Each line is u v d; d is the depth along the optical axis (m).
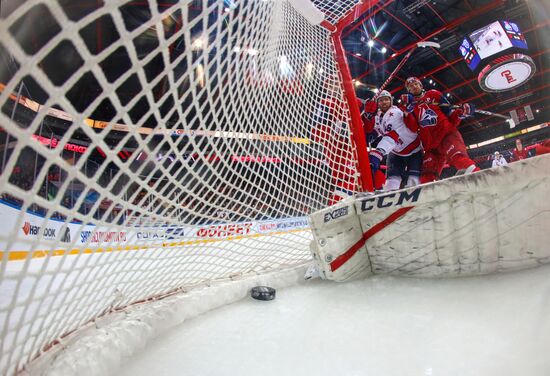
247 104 1.55
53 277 0.79
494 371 0.77
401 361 0.88
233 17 1.17
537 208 1.35
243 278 1.75
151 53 0.76
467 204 1.44
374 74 13.23
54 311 0.89
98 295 1.11
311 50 2.24
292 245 2.03
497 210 1.40
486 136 19.11
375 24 10.66
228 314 1.40
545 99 15.52
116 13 0.62
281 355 0.98
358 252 1.69
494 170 1.38
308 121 2.19
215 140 1.32
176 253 1.35
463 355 0.87
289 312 1.38
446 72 13.21
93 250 0.92
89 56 0.61
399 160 3.24
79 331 1.08
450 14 10.29
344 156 2.30
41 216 4.25
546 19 10.06
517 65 8.27
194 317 1.38
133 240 1.11
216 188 1.42
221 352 1.03
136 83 6.35
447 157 3.18
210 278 1.70
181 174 1.20
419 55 12.09
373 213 1.63
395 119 3.08
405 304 1.30
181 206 1.26
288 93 2.00
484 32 8.35
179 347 1.08
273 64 1.81
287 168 1.94
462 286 1.40
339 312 1.30
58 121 6.40
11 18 0.48
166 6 0.92
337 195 2.28
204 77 1.12
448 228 1.49
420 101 3.13
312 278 1.88
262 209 1.77
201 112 1.17
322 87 2.33
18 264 2.26
